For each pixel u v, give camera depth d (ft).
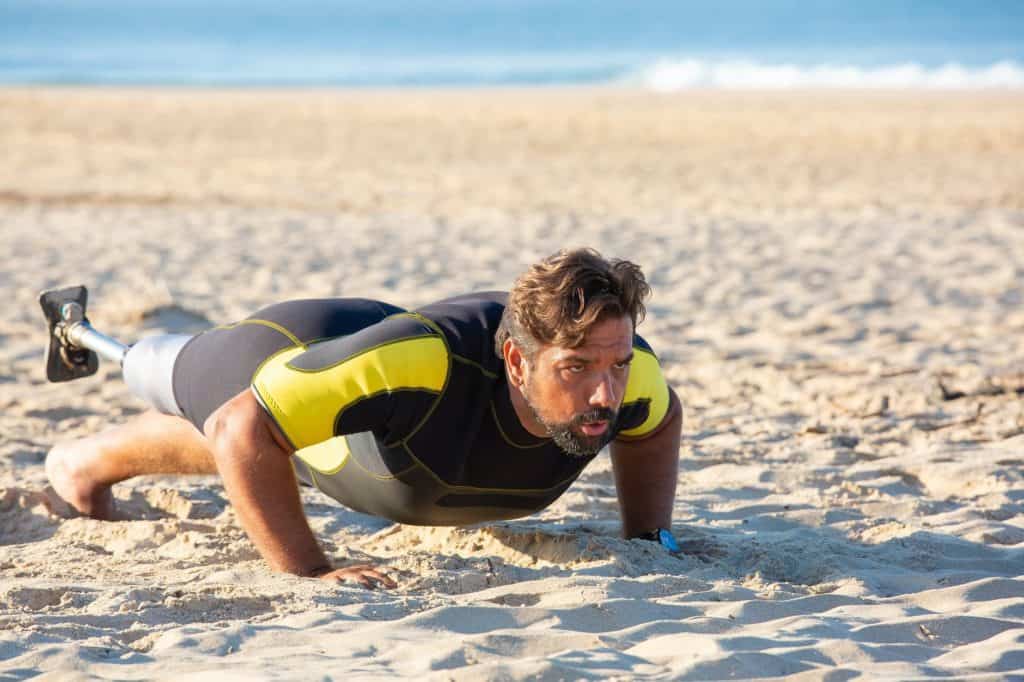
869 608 19.47
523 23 579.89
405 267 62.54
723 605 19.19
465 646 16.84
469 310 19.30
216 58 414.21
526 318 17.44
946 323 48.75
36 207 84.48
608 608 18.79
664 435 21.72
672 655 16.98
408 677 15.80
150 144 124.26
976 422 34.45
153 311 48.11
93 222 77.87
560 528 23.85
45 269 60.34
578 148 123.13
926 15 558.15
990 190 91.81
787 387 38.37
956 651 17.54
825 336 46.52
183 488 26.68
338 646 17.11
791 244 69.97
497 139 131.34
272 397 18.88
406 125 146.51
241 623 17.92
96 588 19.62
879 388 37.42
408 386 18.39
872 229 75.00
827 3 615.16
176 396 21.22
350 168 107.76
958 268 61.82
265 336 19.84
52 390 37.65
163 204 87.25
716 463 30.30
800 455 30.96
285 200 89.51
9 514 24.73
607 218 80.94
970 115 155.02
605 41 505.25
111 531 23.50
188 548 22.21
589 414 17.67
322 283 57.93
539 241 71.46
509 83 299.79
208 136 132.46
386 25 574.15
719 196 91.20
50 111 158.71
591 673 15.87
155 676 15.90
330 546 22.58
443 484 19.67
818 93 225.56
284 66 378.73
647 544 21.99
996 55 385.50
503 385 18.97
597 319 17.04
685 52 443.32
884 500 27.17
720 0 642.63
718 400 37.35
